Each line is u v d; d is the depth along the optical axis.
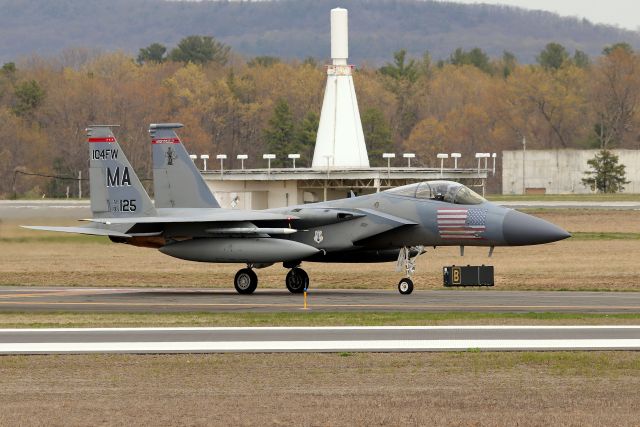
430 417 52.50
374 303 101.81
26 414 53.59
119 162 122.38
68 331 81.00
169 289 123.19
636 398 56.94
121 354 70.62
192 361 68.12
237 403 55.94
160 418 52.66
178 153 124.62
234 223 115.88
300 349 72.12
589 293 113.31
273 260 112.75
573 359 68.12
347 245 114.12
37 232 180.12
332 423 51.44
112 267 152.38
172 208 124.69
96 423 51.69
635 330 79.94
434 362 67.44
